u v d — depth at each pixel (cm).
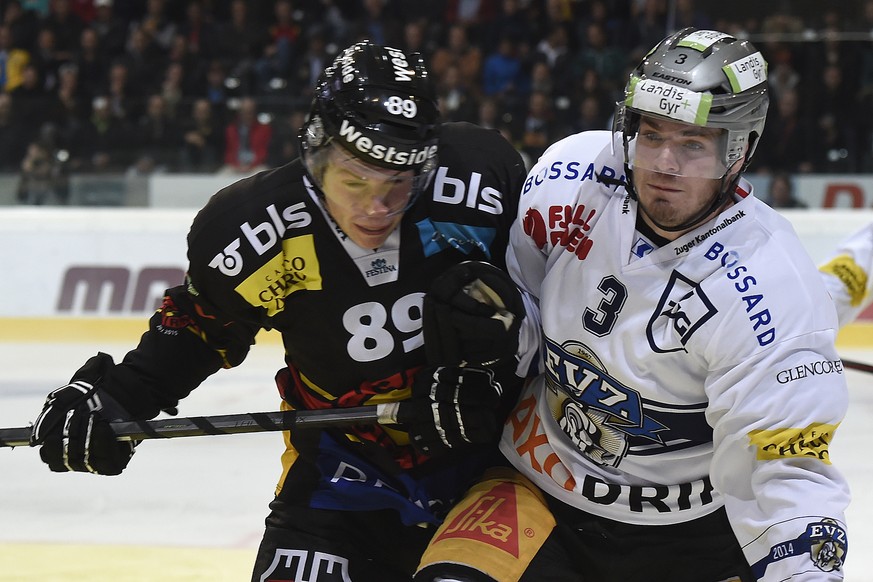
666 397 390
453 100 1474
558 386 415
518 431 439
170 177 1431
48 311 1369
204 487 777
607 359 393
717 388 374
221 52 1656
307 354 427
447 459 443
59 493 766
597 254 390
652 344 382
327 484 430
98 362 448
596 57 1506
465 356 404
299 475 437
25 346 1305
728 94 360
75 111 1439
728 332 369
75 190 1432
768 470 366
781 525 362
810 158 1376
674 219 369
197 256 412
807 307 369
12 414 987
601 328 390
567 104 1465
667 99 358
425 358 423
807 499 359
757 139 378
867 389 1056
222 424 426
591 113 1456
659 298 379
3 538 675
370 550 435
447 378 407
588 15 1589
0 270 1382
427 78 388
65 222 1390
